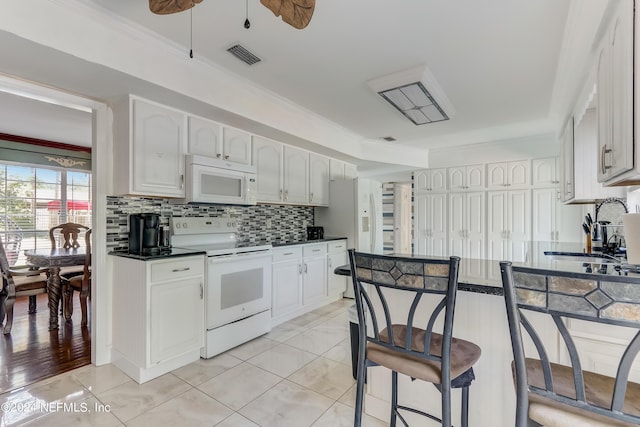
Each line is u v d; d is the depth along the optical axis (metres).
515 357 0.89
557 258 2.44
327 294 3.97
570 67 2.25
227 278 2.62
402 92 2.77
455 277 1.03
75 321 3.27
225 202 2.90
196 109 2.56
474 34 1.98
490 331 1.41
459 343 1.29
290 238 4.20
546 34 1.97
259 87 2.73
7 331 2.89
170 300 2.23
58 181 4.82
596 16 1.49
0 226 4.28
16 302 4.04
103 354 2.36
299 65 2.36
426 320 1.57
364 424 1.68
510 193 4.56
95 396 1.94
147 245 2.36
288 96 2.93
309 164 4.05
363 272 1.25
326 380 2.13
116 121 2.39
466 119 3.62
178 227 2.86
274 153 3.50
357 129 3.98
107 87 2.14
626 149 1.14
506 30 1.93
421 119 3.50
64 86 2.12
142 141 2.32
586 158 2.59
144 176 2.34
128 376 2.19
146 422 1.69
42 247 4.63
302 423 1.69
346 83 2.66
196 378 2.16
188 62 2.28
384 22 1.85
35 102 3.10
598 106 1.54
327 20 1.83
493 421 1.41
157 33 1.98
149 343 2.10
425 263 1.09
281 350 2.62
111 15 1.80
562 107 2.97
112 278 2.41
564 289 0.82
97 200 2.37
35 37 1.59
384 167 5.16
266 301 3.00
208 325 2.46
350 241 4.31
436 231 5.15
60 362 2.38
